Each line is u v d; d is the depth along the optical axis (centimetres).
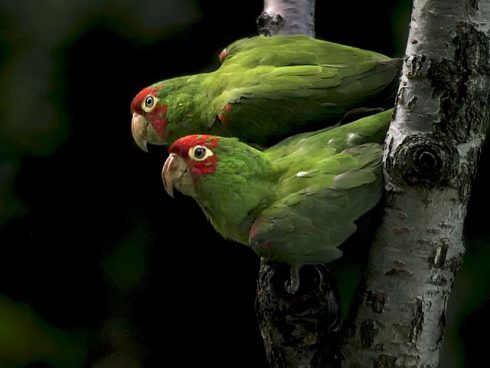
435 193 507
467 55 495
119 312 1120
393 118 517
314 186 546
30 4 1080
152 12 1074
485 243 1005
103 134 1099
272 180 589
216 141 610
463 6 492
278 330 570
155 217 1112
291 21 793
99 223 1116
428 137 502
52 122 1089
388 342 536
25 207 1109
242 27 1084
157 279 1116
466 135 502
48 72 1084
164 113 781
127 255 1112
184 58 1089
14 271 1124
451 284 530
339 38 1054
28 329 1105
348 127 586
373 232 529
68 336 1113
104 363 1117
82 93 1090
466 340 1006
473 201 1003
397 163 509
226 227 611
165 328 1123
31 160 1098
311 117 659
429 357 539
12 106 1083
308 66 673
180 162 623
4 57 1084
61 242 1114
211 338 1125
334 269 746
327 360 564
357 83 647
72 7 1078
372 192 525
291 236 539
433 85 499
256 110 671
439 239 516
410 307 528
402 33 1034
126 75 1091
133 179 1109
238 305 1117
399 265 523
